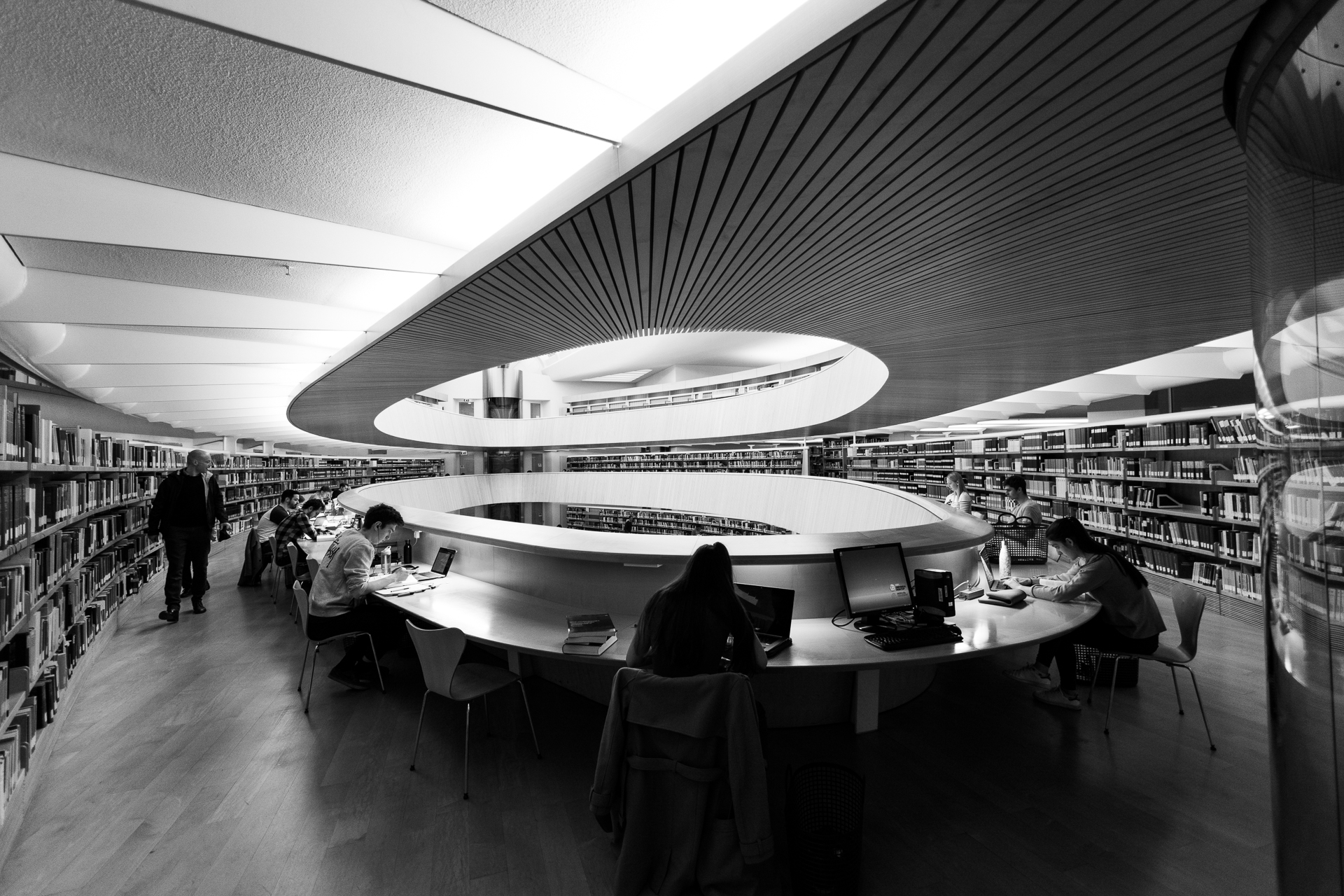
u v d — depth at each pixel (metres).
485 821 2.27
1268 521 1.50
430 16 1.76
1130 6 1.36
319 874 2.00
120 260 2.91
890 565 2.94
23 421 2.73
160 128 2.10
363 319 4.42
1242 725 2.99
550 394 24.17
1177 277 3.32
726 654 2.39
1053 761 2.64
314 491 16.73
